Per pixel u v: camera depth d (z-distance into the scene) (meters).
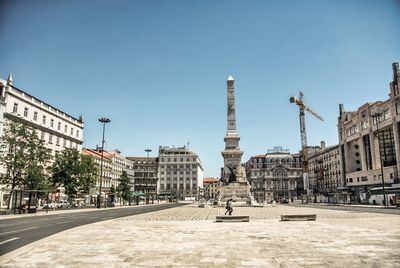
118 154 132.38
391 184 71.69
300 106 150.75
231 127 78.19
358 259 11.14
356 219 28.81
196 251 12.85
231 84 80.38
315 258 11.34
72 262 10.91
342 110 100.69
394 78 72.38
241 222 26.42
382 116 77.19
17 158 47.28
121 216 36.94
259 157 159.00
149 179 162.38
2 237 17.98
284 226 22.67
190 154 165.50
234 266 10.23
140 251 12.91
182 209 56.56
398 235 17.33
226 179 75.25
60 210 54.34
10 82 58.25
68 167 62.06
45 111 68.88
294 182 153.88
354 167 94.06
